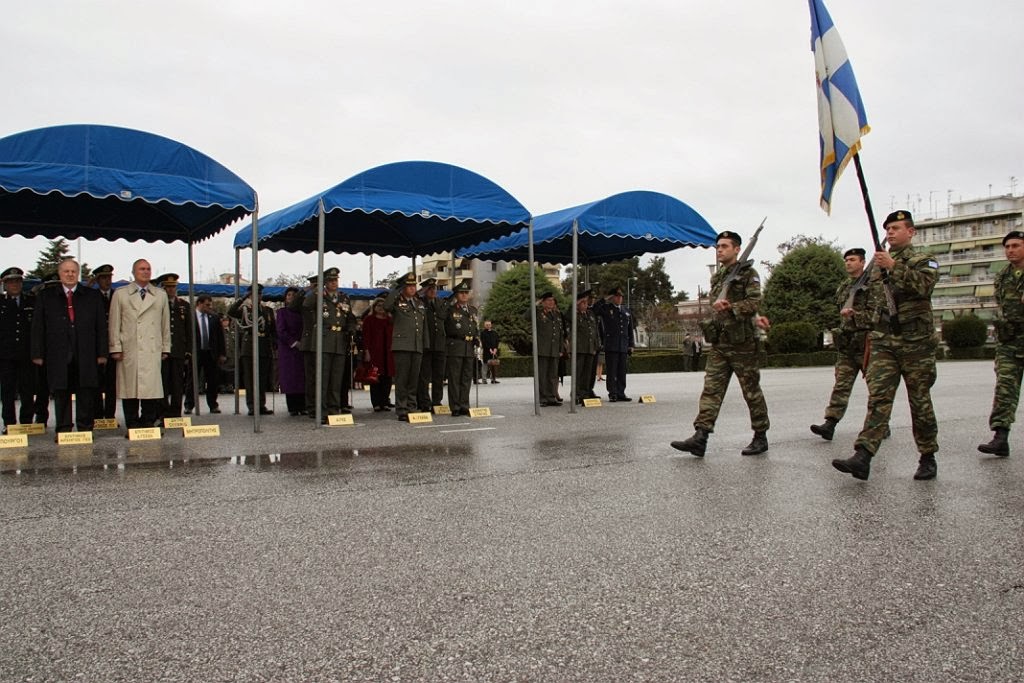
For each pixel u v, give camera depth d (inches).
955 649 138.0
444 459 323.6
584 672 128.9
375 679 126.3
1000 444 326.6
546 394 581.6
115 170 381.1
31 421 436.8
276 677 127.0
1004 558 188.1
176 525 216.5
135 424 419.5
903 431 406.3
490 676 127.4
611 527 215.3
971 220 4377.5
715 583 171.0
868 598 162.1
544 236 561.3
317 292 460.1
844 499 248.1
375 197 448.5
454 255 629.3
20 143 362.6
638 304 3422.7
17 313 420.8
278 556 189.3
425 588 167.8
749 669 130.0
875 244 275.1
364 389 813.2
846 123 283.6
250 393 551.5
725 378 329.7
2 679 126.1
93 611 154.9
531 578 174.2
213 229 497.7
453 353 517.7
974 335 1979.6
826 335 2324.1
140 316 407.2
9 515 226.8
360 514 229.1
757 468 301.9
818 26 293.1
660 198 567.2
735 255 335.3
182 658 134.0
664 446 359.9
